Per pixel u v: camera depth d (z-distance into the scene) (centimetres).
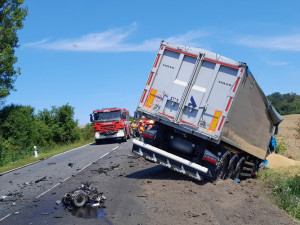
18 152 3022
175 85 1152
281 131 3819
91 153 2280
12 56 3328
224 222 804
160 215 814
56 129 4056
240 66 1084
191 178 1222
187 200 941
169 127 1241
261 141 1510
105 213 836
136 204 905
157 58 1184
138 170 1433
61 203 945
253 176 1566
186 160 1156
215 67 1112
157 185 1116
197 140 1209
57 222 781
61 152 2689
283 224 873
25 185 1253
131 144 2808
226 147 1238
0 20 3456
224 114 1090
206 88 1120
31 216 838
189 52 1143
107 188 1100
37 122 3872
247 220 852
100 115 3105
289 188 1230
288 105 6009
